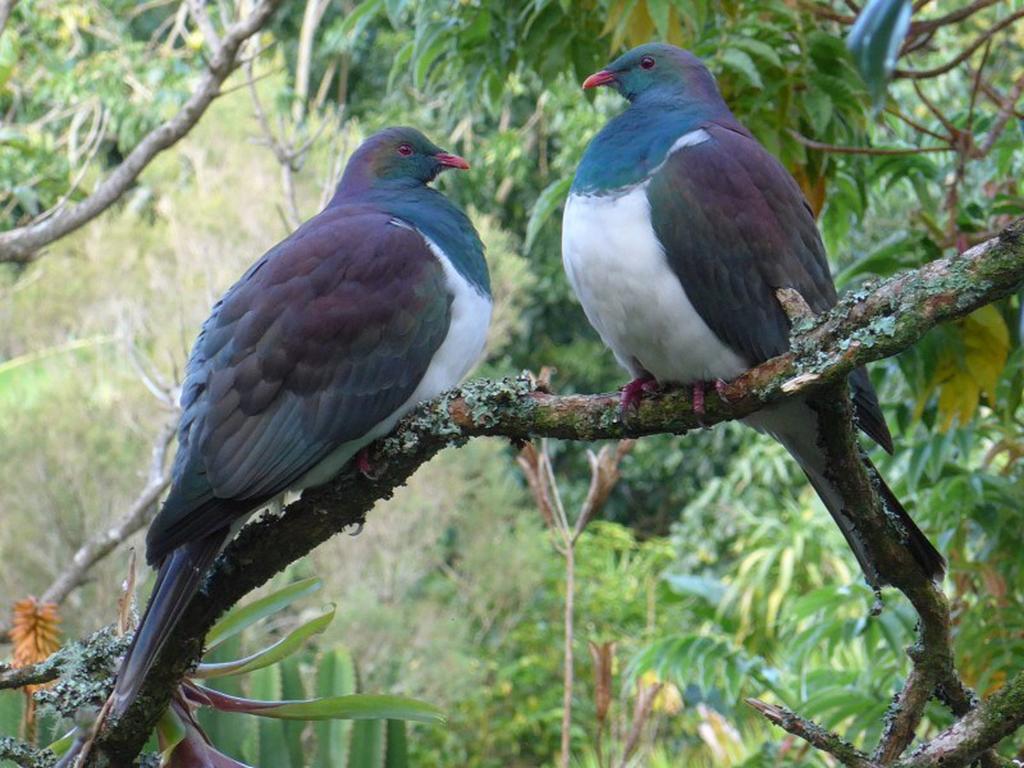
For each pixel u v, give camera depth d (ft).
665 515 85.10
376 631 58.49
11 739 16.63
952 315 14.56
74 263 64.85
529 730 67.31
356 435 19.06
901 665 31.12
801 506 58.75
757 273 19.63
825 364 15.08
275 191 58.75
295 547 17.76
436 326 19.88
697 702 53.57
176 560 17.10
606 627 69.10
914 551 17.22
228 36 32.48
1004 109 28.91
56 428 56.34
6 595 55.21
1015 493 29.86
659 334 19.62
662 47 22.35
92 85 59.36
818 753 34.14
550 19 29.53
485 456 65.46
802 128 29.55
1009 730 16.62
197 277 58.85
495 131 72.79
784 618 43.55
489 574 65.41
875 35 9.86
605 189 19.72
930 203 30.42
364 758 26.32
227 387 18.76
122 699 15.25
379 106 76.18
